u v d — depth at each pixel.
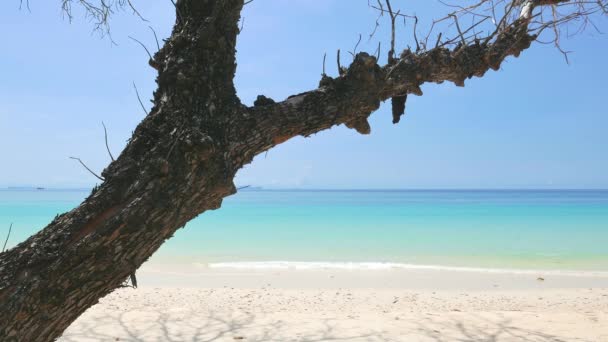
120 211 2.10
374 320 7.54
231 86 2.54
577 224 36.41
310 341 6.45
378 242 24.77
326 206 71.94
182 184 2.21
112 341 6.45
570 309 9.23
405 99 3.67
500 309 9.34
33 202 76.88
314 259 18.27
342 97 2.92
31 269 1.98
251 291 11.27
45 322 1.96
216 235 29.00
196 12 2.52
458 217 45.09
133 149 2.30
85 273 2.01
